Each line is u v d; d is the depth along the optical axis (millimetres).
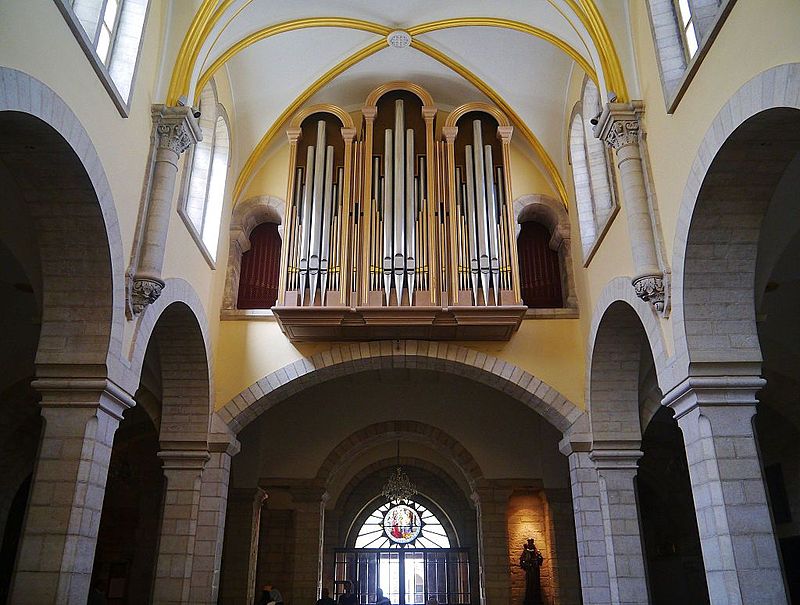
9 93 6492
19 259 10578
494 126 15367
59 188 8234
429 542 26203
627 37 10883
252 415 13867
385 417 19750
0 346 14039
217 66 12281
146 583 19094
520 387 13758
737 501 8227
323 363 13789
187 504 12695
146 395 14875
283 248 13852
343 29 14234
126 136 9422
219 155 14195
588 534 12961
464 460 19438
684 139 8953
